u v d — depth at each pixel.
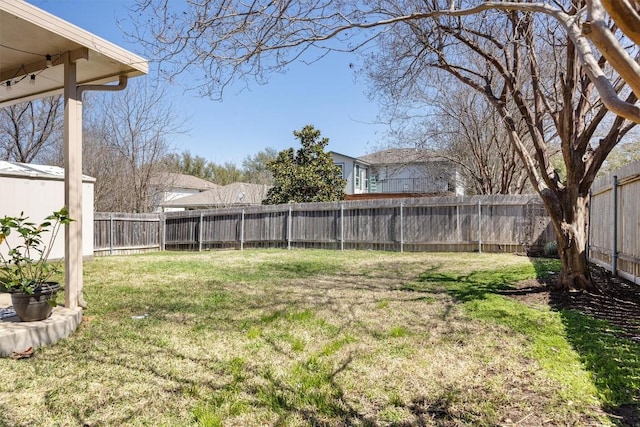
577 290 4.99
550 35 5.61
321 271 7.38
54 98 12.57
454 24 5.37
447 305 4.48
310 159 18.81
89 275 6.97
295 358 2.92
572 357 2.87
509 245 10.09
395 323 3.80
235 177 36.66
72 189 3.97
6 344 2.97
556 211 5.09
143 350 3.10
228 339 3.36
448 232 10.72
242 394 2.36
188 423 2.06
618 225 6.22
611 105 1.37
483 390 2.39
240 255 10.60
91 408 2.21
